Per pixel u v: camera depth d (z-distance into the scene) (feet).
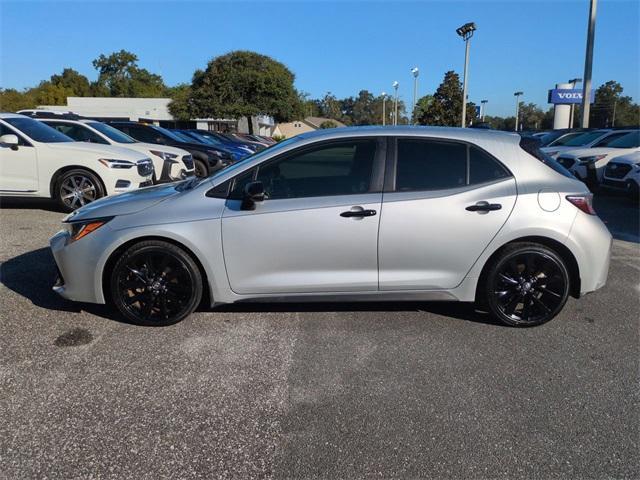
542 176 14.10
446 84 127.85
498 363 12.39
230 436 9.55
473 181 13.85
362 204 13.51
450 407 10.52
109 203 14.46
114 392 10.94
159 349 12.91
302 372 11.87
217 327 14.25
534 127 304.30
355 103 433.48
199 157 45.83
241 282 13.80
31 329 13.94
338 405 10.56
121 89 327.47
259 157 14.01
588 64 67.62
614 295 17.37
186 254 13.76
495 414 10.29
